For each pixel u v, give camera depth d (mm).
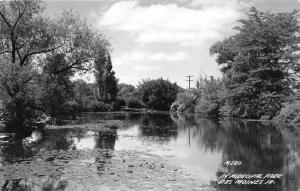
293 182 15602
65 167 17484
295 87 54406
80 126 39656
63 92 36062
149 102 99625
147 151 23125
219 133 34406
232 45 58812
